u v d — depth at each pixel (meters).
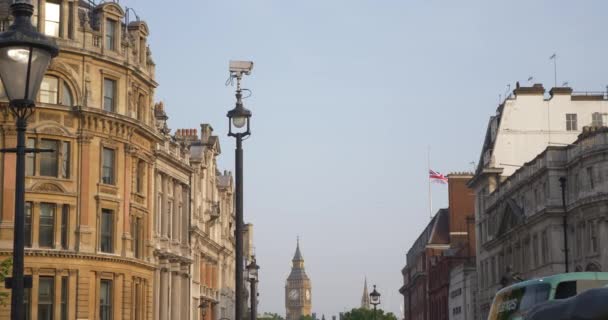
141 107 81.44
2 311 69.50
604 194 80.06
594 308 13.66
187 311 93.56
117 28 77.25
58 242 71.69
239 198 34.38
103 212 75.06
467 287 131.62
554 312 14.43
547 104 114.06
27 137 71.31
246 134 34.56
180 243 92.75
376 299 79.44
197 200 101.81
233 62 34.69
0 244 69.62
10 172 70.88
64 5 73.94
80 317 71.69
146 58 83.00
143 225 80.38
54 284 71.12
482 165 121.00
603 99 114.06
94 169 74.06
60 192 72.12
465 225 157.00
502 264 109.81
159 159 86.25
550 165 88.75
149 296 81.12
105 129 74.94
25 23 19.73
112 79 76.69
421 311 185.25
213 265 112.81
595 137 81.56
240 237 34.28
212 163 110.56
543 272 90.44
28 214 70.94
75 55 73.75
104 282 74.69
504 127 114.25
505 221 105.19
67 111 72.81
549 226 88.50
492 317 38.56
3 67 19.33
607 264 79.19
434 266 163.25
